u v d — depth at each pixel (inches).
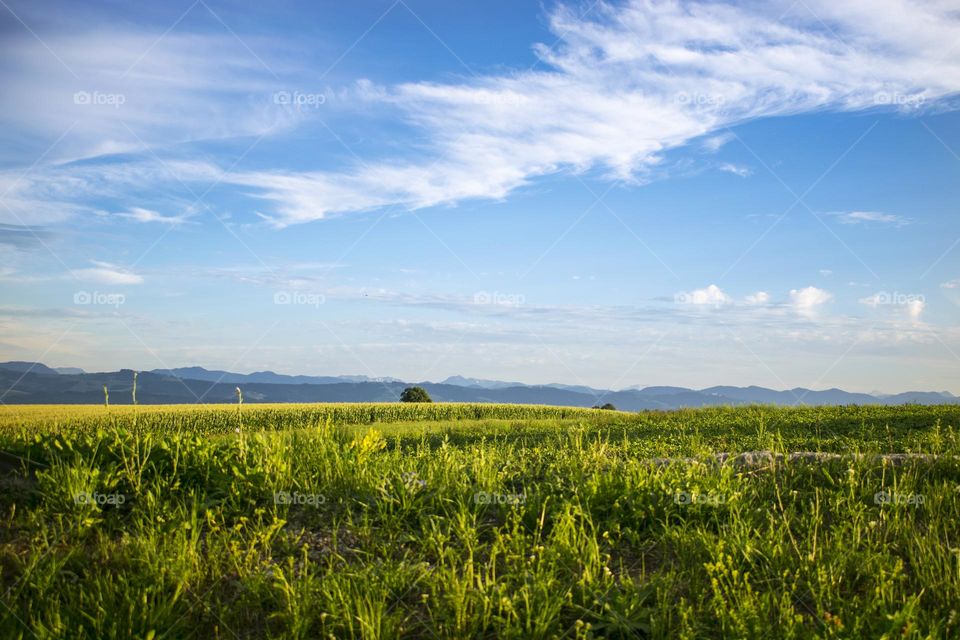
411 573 201.2
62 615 168.6
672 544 237.8
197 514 250.2
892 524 239.8
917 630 155.0
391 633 165.2
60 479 255.3
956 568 191.3
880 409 848.3
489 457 346.6
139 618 167.5
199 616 177.3
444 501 269.7
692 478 292.2
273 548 225.3
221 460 295.9
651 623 166.7
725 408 983.6
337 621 168.2
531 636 164.2
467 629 169.6
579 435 493.4
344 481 289.1
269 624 175.0
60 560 199.3
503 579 198.1
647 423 834.2
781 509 267.0
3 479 267.6
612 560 227.6
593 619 177.2
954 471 320.8
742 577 201.0
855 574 203.6
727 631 165.0
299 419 1208.2
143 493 263.9
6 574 193.3
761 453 370.6
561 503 266.7
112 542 216.8
